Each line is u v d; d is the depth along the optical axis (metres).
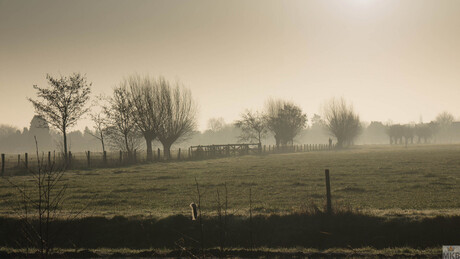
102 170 41.22
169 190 25.80
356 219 16.06
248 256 12.94
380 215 16.22
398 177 30.52
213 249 13.51
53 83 46.38
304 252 13.41
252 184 28.08
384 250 13.54
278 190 24.83
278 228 16.00
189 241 15.39
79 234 16.03
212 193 24.16
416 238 14.85
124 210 18.91
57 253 13.37
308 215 16.47
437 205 18.66
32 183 29.47
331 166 42.84
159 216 17.09
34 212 17.97
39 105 46.06
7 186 27.80
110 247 15.18
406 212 16.77
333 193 23.09
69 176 35.09
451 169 36.50
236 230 15.98
